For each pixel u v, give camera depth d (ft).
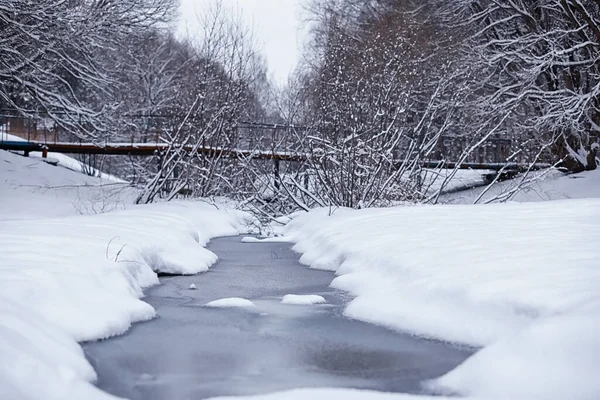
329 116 60.44
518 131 97.14
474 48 96.68
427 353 20.01
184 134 74.28
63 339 18.85
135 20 97.04
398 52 68.54
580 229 30.42
